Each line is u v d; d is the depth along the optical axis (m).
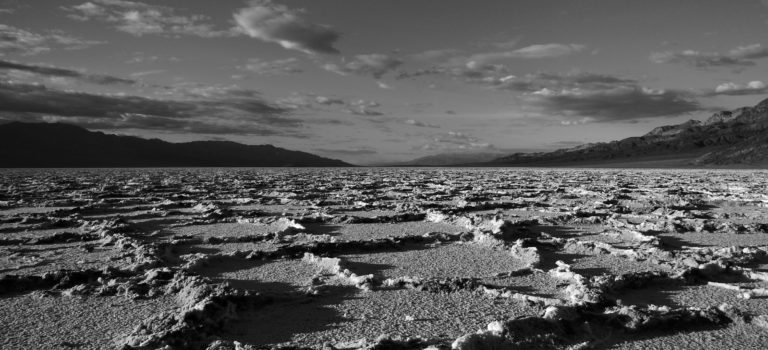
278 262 16.05
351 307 11.40
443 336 9.55
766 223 24.12
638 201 35.59
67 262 15.70
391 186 52.38
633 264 16.05
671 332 10.02
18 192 40.59
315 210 29.55
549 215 27.80
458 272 14.79
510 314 10.84
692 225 23.17
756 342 9.48
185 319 9.73
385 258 16.77
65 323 10.23
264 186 51.97
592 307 11.08
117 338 9.41
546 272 14.67
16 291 12.65
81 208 29.16
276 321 10.52
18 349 8.89
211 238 19.53
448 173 101.50
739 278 14.42
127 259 15.98
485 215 26.77
